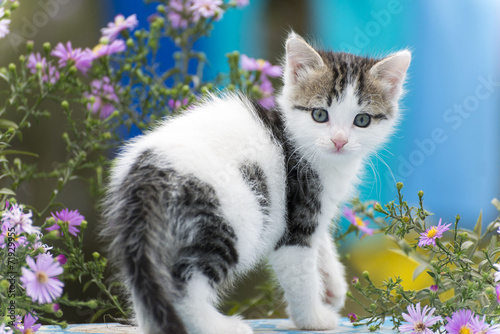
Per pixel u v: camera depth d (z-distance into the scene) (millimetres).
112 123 1067
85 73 1058
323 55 986
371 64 977
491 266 889
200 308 873
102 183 1061
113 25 1077
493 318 875
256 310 1096
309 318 938
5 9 1000
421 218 915
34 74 1026
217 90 1017
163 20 1085
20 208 885
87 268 966
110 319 1033
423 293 904
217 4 1074
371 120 965
